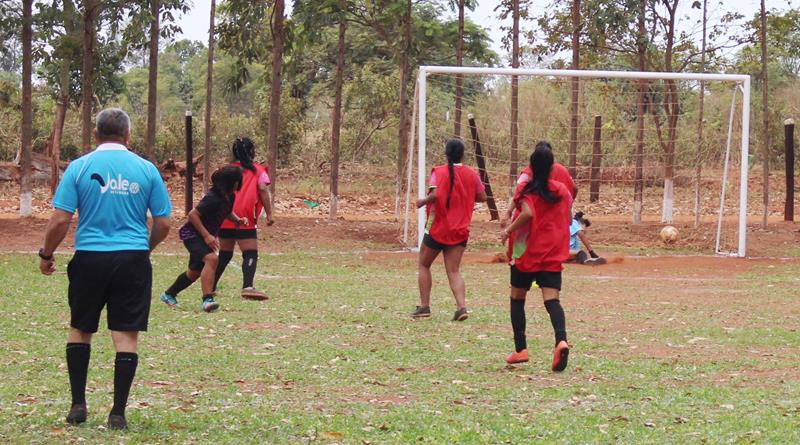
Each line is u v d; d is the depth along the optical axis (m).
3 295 12.77
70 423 6.51
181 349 9.47
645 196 30.52
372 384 8.12
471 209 11.48
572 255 18.39
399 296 13.58
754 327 11.32
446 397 7.66
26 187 22.28
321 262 17.77
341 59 23.47
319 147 38.19
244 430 6.50
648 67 27.77
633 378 8.47
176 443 6.13
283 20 23.47
